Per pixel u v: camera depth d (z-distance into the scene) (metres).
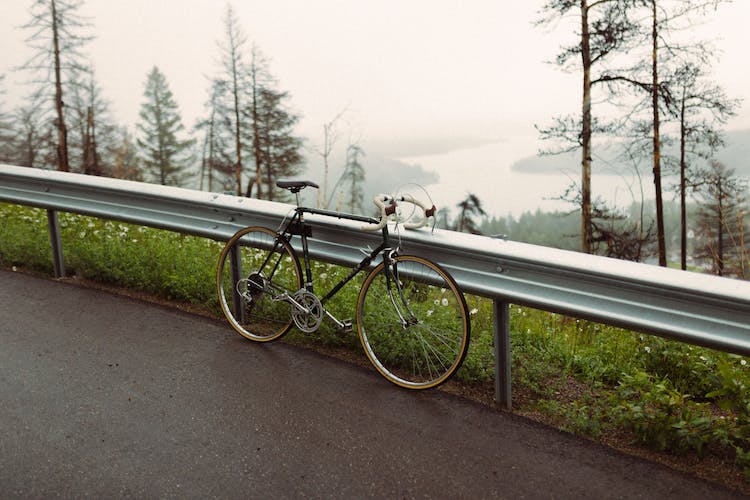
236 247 4.68
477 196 22.36
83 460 2.98
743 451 3.21
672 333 3.01
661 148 19.30
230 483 2.85
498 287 3.53
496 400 3.66
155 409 3.47
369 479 2.91
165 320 4.79
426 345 4.06
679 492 2.87
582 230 18.16
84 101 47.06
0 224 6.96
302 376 3.95
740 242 19.36
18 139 42.06
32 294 5.23
